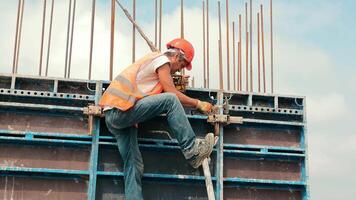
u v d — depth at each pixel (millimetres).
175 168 5531
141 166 5285
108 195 5312
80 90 5598
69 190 5285
